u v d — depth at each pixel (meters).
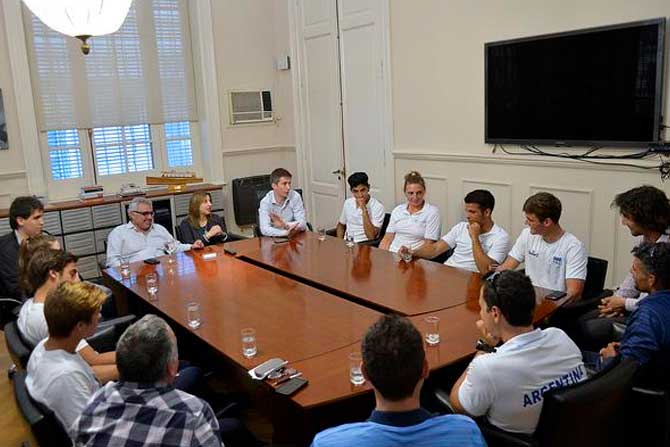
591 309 2.95
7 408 3.28
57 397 1.96
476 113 4.61
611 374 1.79
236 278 3.39
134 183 6.08
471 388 1.87
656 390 1.98
